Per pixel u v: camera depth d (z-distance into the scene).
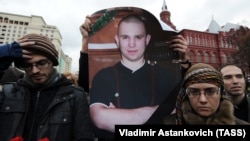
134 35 1.43
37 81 1.16
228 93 1.77
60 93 1.20
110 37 1.43
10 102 1.16
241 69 1.81
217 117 1.25
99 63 1.40
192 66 1.33
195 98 1.25
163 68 1.40
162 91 1.37
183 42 1.41
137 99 1.36
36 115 1.14
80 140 1.15
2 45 1.11
